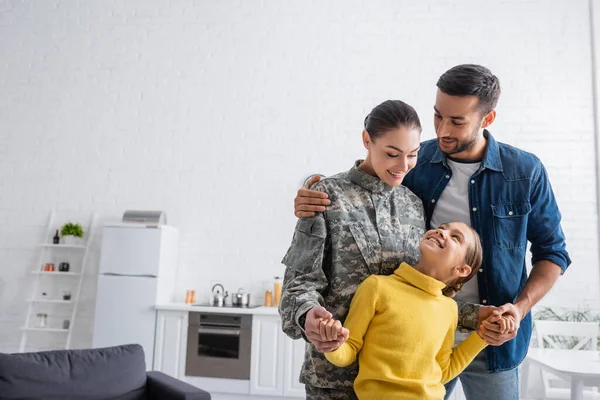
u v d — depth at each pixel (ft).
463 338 5.28
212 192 16.43
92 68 17.43
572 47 15.75
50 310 16.40
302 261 4.25
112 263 14.62
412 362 4.00
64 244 16.17
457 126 4.80
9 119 17.40
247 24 17.08
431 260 4.29
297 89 16.60
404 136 4.04
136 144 16.92
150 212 15.31
